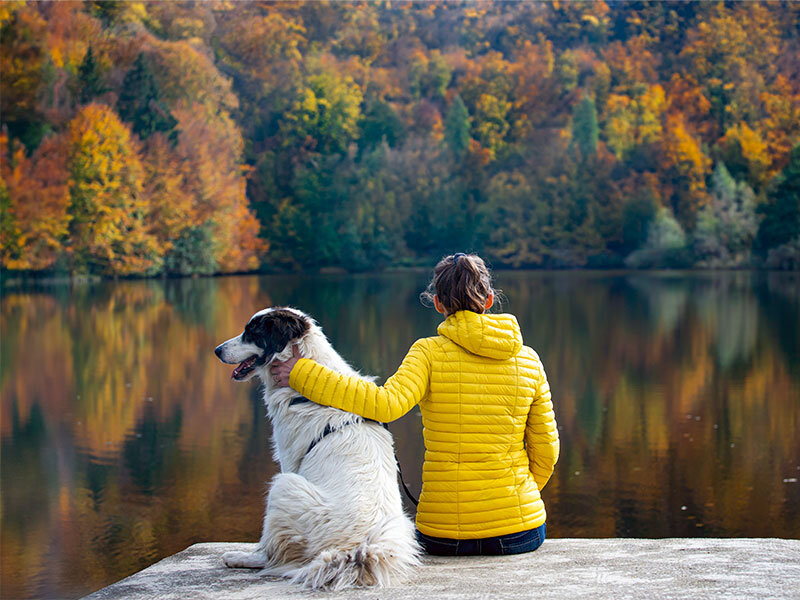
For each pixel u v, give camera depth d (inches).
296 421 122.7
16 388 1013.8
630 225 2765.7
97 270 2325.3
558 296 1999.3
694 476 610.9
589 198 2802.7
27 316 1674.5
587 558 118.0
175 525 491.8
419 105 2997.0
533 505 122.5
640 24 3043.8
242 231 2672.2
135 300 1936.5
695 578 106.1
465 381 119.0
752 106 2901.1
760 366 1129.4
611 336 1412.4
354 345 1304.1
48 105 2370.8
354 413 118.6
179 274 2488.9
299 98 2822.3
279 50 2878.9
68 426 799.1
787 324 1529.3
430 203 2839.6
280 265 2738.7
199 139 2564.0
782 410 850.8
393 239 2822.3
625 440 731.4
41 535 472.7
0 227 2204.7
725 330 1465.3
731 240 2721.5
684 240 2743.6
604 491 573.9
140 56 2529.5
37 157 2295.8
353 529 112.4
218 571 121.6
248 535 473.4
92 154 2294.5
